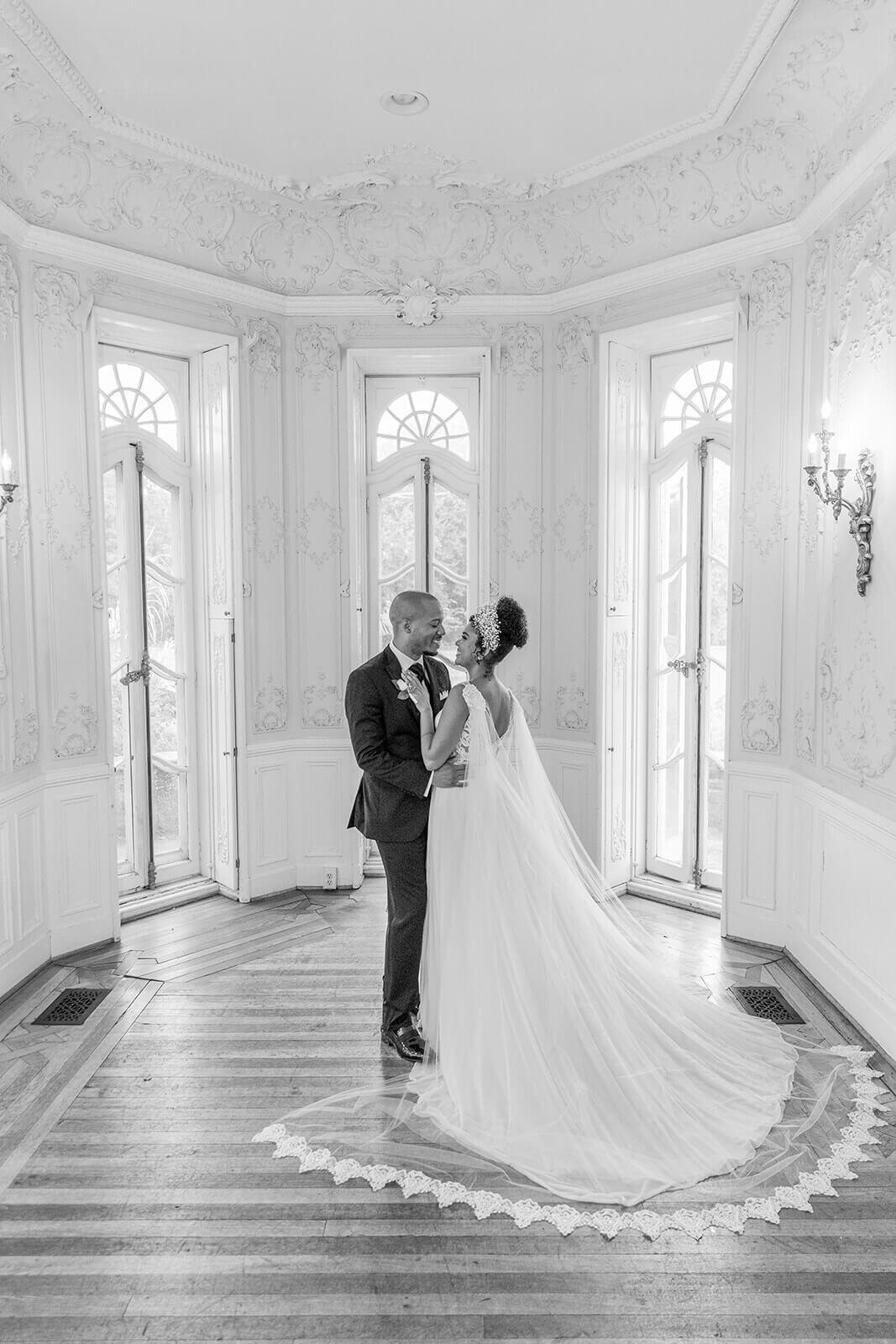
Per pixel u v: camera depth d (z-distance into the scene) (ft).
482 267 16.89
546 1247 7.78
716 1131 9.16
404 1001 11.32
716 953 14.46
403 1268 7.56
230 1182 8.69
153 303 15.30
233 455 16.55
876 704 11.44
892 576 11.02
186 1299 7.25
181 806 17.85
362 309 17.12
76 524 14.40
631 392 17.01
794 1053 10.85
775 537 14.28
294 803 17.75
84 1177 8.78
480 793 10.35
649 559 17.62
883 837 11.13
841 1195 8.41
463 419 18.20
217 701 17.33
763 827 14.62
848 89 11.72
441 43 11.20
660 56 11.49
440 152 14.11
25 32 10.63
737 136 13.53
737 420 14.62
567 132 13.46
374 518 18.35
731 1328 6.94
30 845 13.79
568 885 10.60
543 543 17.34
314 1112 9.82
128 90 12.23
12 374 13.37
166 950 14.73
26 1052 11.34
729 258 14.65
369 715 10.96
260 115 12.94
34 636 13.91
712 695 16.88
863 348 11.81
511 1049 9.54
